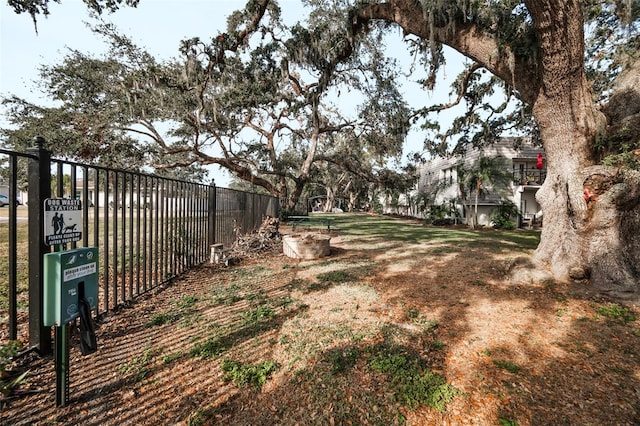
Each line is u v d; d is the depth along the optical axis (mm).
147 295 4449
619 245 4484
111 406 2139
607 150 4938
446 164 24000
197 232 6500
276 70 11430
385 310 3947
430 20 5453
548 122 5102
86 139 13211
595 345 3021
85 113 13859
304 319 3668
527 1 4258
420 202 26078
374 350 2928
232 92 14109
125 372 2539
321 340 3125
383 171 27062
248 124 19750
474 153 19859
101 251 7465
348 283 5160
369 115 19250
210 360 2750
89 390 2289
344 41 7684
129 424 1984
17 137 12672
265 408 2160
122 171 3840
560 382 2447
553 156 5152
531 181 18562
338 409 2148
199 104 12336
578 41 4402
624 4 5766
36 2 5523
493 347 3000
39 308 2539
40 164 2492
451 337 3209
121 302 3949
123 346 2969
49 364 2525
